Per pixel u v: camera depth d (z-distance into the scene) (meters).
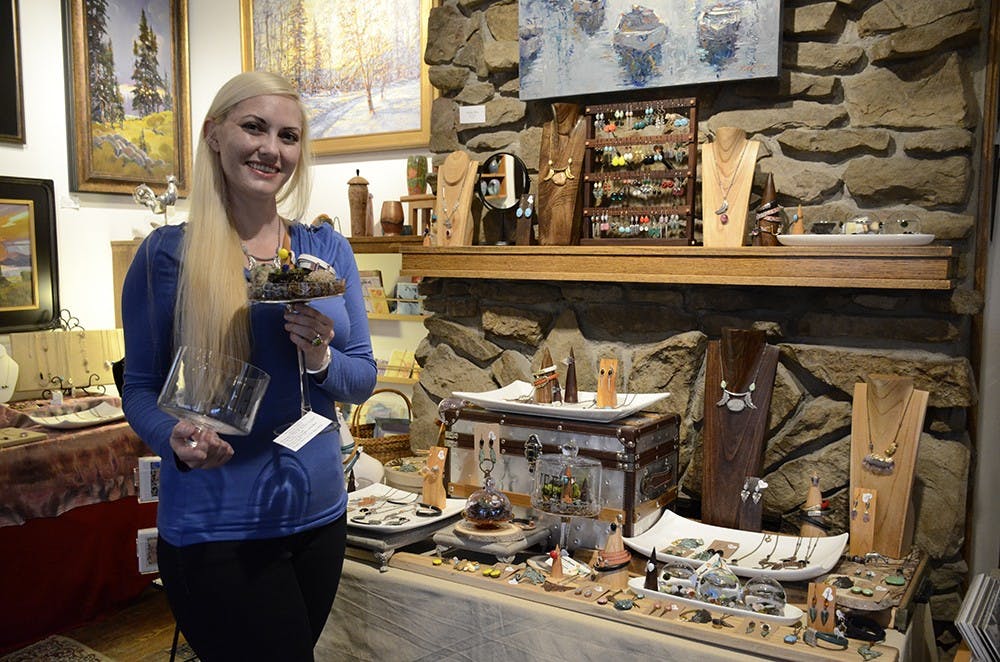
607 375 2.21
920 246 2.08
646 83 2.56
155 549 1.99
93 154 4.05
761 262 2.27
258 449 1.51
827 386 2.38
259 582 1.47
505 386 2.78
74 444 3.02
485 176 2.90
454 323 3.00
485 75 2.95
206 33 4.45
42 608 2.99
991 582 1.71
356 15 3.86
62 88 3.95
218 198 1.50
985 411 2.41
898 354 2.26
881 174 2.31
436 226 3.07
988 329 2.39
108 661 2.77
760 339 2.26
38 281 3.86
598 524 2.14
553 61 2.71
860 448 2.13
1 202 3.70
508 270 2.71
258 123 1.47
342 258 1.71
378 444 3.15
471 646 1.92
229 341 1.46
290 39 4.09
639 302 2.62
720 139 2.43
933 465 2.22
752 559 2.01
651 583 1.84
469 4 2.96
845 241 2.17
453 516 2.22
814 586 1.69
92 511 3.12
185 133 4.50
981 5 2.21
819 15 2.35
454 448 2.38
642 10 2.54
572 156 2.68
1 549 2.88
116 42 4.13
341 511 1.65
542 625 1.82
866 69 2.33
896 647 1.62
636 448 2.10
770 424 2.41
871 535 2.02
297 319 1.44
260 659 1.46
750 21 2.37
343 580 2.12
